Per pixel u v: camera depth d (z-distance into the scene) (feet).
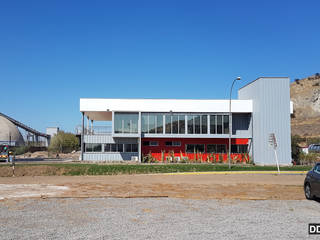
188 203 35.55
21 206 32.83
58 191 44.75
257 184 56.08
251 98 127.44
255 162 121.80
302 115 455.63
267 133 118.01
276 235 22.22
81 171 79.97
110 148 129.80
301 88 526.57
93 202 35.58
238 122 130.82
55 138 222.07
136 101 124.57
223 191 46.39
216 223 25.80
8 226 24.38
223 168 92.68
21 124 291.17
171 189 48.21
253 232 22.98
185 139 131.75
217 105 126.21
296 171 81.15
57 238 21.01
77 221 26.20
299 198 40.34
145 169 86.22
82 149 127.13
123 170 83.05
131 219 27.07
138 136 122.93
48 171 78.69
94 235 21.80
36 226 24.39
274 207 33.55
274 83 119.75
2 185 51.98
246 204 35.29
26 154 203.00
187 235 21.99
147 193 43.42
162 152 130.11
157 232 22.75
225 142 131.54
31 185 52.08
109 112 129.18
